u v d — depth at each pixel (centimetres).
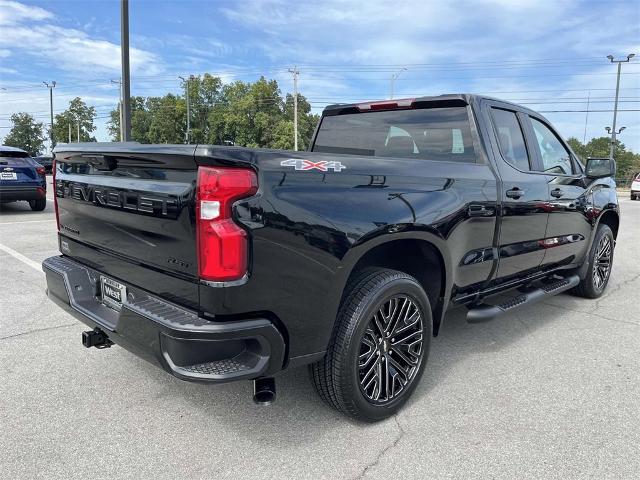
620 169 7581
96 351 381
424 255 316
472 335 431
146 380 335
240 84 8512
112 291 284
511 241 375
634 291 588
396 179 281
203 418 288
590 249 516
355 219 252
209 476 237
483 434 275
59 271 311
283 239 225
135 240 256
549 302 536
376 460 251
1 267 657
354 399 269
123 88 1232
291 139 7506
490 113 371
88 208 293
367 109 412
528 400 314
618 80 3838
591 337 428
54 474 237
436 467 246
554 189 422
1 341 400
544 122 445
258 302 222
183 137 8544
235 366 222
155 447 260
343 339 262
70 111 9975
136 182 249
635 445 265
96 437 268
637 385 336
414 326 300
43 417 288
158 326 222
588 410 302
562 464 248
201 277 217
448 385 334
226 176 210
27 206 1448
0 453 253
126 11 1203
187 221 220
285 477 237
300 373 348
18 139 9881
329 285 244
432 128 375
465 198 320
